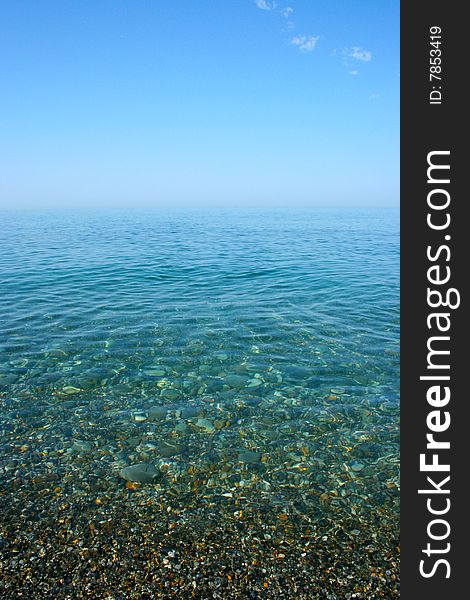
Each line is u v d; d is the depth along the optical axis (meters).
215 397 8.09
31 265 21.56
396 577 4.38
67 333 11.45
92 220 61.00
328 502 5.41
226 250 27.62
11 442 6.59
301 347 10.57
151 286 17.27
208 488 5.64
